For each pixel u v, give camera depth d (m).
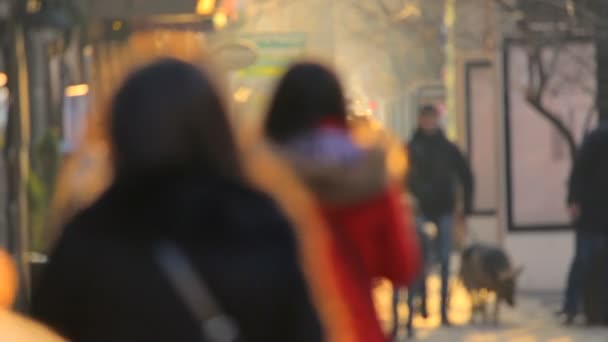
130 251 7.14
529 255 38.97
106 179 7.48
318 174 11.27
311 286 7.35
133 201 7.23
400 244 11.59
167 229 7.20
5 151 26.73
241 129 7.74
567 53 37.69
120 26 37.44
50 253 7.24
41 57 36.22
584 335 30.12
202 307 7.12
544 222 38.94
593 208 31.34
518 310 35.34
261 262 7.23
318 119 11.56
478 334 30.50
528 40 37.31
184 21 38.25
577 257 31.73
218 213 7.25
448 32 56.41
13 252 25.56
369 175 11.34
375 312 11.49
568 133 36.81
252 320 7.21
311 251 7.65
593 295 31.52
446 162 32.72
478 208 53.28
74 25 31.81
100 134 7.55
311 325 7.28
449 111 62.34
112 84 7.55
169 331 7.10
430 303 37.25
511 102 38.75
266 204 7.38
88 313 7.12
